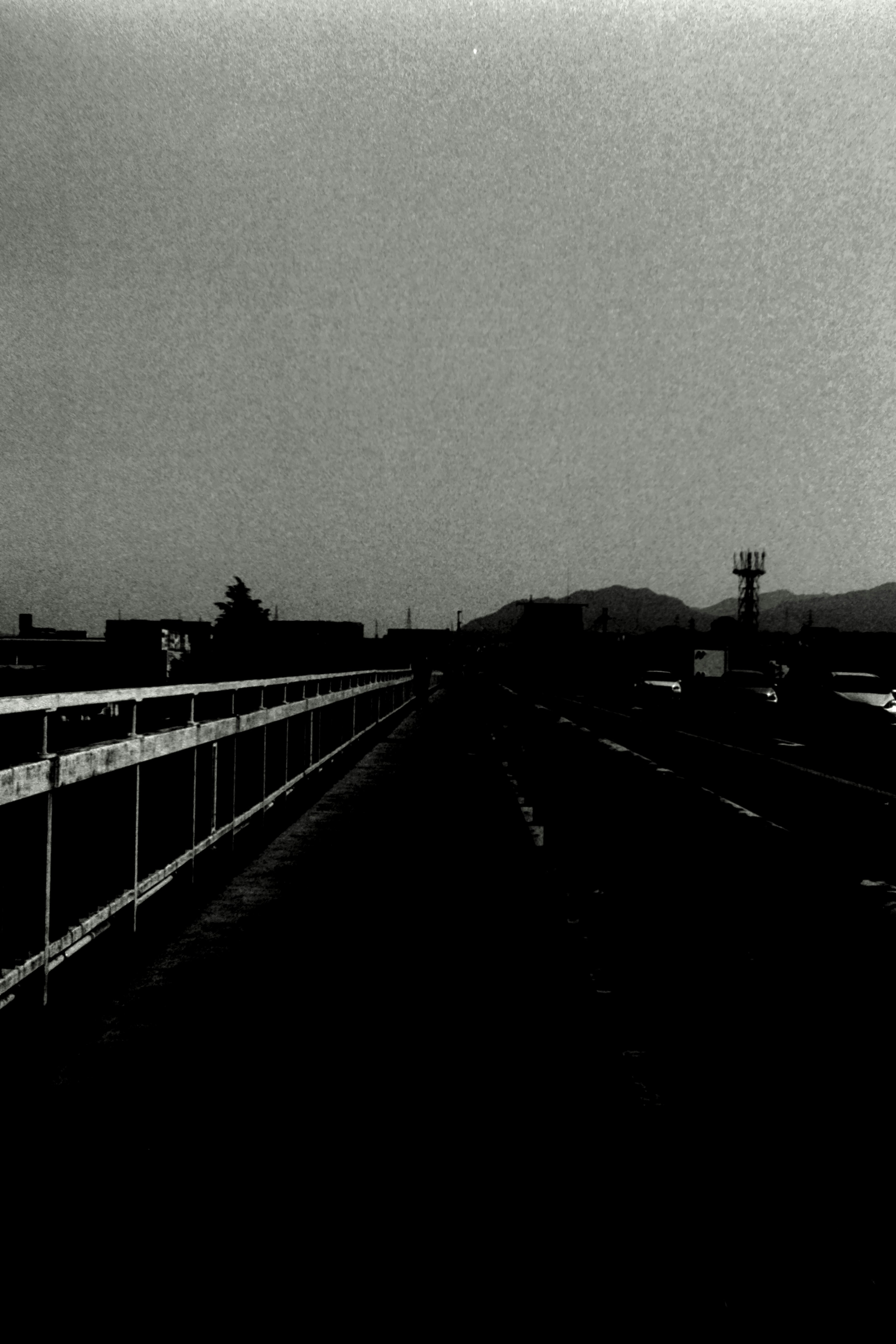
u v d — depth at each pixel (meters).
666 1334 2.68
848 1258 2.79
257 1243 3.15
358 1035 4.94
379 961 6.19
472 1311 2.80
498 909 7.49
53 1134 3.90
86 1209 3.36
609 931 6.73
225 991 5.62
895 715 26.42
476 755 20.23
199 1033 4.98
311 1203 3.39
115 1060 4.64
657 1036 4.86
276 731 12.02
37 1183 3.53
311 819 11.88
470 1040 4.86
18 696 4.54
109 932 6.08
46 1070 4.52
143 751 6.35
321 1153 3.73
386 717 29.67
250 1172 3.59
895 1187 2.81
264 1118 4.03
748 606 116.44
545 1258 3.06
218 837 8.72
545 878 8.57
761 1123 3.62
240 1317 2.79
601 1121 3.96
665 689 57.56
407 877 8.64
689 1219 3.14
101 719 8.05
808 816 12.10
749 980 3.91
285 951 6.41
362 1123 3.99
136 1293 2.91
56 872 5.35
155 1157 3.71
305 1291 2.90
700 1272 2.88
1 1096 4.24
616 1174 3.55
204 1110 4.11
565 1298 2.86
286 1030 5.02
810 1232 2.96
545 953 6.33
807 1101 3.26
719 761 20.22
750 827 4.06
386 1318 2.78
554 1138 3.84
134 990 5.64
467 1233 3.20
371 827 11.28
